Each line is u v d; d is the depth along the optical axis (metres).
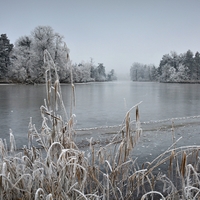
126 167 2.49
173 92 25.30
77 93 22.73
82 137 5.43
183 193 1.90
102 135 5.64
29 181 2.02
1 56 48.19
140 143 4.93
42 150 4.27
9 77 47.62
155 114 9.48
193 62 74.69
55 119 2.28
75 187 2.07
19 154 2.47
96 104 13.16
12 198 2.05
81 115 9.16
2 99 15.43
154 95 20.62
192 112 10.11
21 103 13.02
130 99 16.48
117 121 7.90
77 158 2.07
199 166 3.22
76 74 58.22
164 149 4.55
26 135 5.66
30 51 45.62
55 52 46.50
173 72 76.06
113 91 26.64
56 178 2.06
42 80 43.47
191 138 5.46
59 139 2.29
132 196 2.66
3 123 7.26
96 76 86.81
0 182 1.86
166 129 6.44
